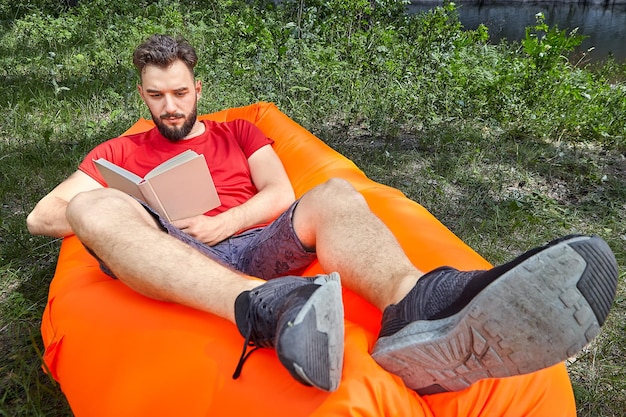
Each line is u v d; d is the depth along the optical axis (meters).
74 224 1.68
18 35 7.79
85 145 4.17
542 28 5.83
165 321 1.60
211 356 1.47
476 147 4.26
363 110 4.92
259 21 6.55
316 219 1.82
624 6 17.12
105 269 1.85
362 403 1.31
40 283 2.64
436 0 17.41
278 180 2.37
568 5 17.62
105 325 1.67
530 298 1.16
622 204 3.58
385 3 7.12
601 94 5.50
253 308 1.38
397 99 5.05
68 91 5.22
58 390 1.98
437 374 1.36
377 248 1.63
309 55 5.67
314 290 1.29
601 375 2.15
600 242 1.17
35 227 2.17
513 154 4.30
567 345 1.20
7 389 1.99
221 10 8.64
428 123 4.68
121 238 1.62
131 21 7.68
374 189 2.48
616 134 4.74
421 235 2.04
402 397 1.37
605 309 1.19
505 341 1.21
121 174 1.97
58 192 2.25
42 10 9.23
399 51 6.02
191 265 1.58
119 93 5.19
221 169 2.36
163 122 2.29
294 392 1.35
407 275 1.55
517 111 4.92
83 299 1.81
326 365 1.22
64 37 7.57
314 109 4.88
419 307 1.36
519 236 3.17
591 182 3.84
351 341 1.44
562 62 6.09
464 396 1.44
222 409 1.38
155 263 1.58
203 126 2.44
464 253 1.93
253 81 5.32
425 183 3.72
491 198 3.58
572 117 4.85
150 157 2.36
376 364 1.40
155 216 1.87
